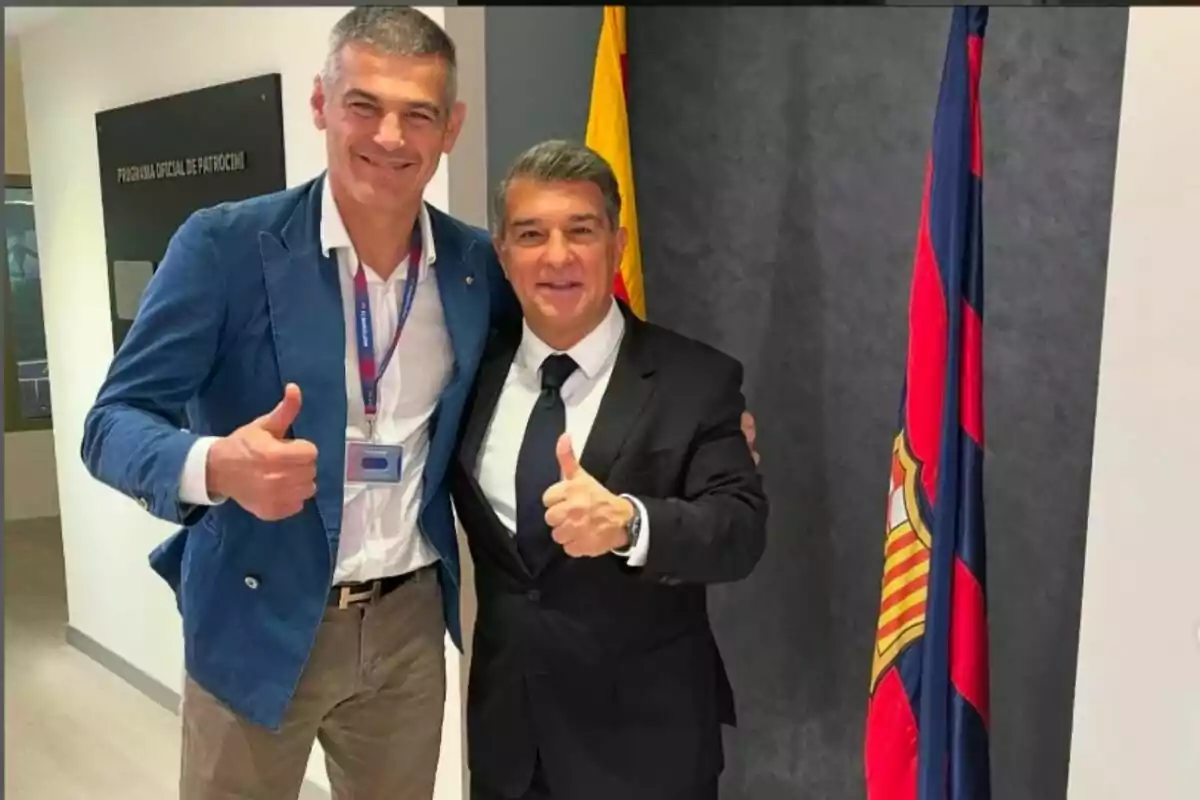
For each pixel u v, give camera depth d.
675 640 1.61
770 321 2.32
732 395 1.62
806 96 2.21
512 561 1.59
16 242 5.89
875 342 2.15
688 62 2.40
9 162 5.55
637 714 1.59
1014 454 1.97
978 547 1.64
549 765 1.60
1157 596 1.37
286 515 1.38
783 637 2.37
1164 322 1.34
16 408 6.08
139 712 3.73
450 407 1.64
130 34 3.32
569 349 1.60
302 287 1.56
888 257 2.11
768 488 2.36
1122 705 1.41
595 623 1.57
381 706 1.78
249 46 2.80
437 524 1.72
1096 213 1.82
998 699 2.03
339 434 1.57
